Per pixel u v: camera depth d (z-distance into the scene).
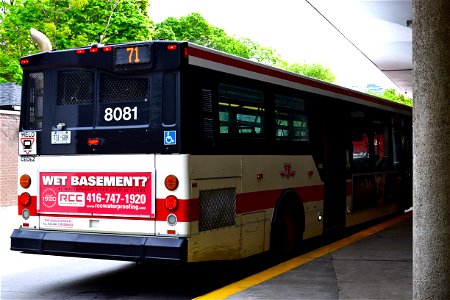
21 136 8.28
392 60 32.34
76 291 8.15
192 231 7.39
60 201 8.01
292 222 10.05
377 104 14.68
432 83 5.04
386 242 10.77
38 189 8.15
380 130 14.90
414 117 5.18
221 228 7.98
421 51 5.08
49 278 9.09
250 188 8.70
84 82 7.99
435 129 5.04
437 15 5.01
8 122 23.44
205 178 7.68
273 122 9.48
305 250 11.54
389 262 8.89
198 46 7.70
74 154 7.95
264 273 8.39
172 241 7.31
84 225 7.84
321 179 11.18
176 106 7.44
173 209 7.35
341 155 12.30
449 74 5.01
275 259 9.75
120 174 7.66
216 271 9.63
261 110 9.14
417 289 5.18
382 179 14.87
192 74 7.58
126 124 7.70
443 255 5.06
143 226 7.51
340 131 12.27
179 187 7.37
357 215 13.16
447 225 5.05
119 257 7.52
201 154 7.63
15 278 9.09
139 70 7.63
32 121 8.30
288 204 9.84
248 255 8.64
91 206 7.81
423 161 5.10
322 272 8.26
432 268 5.09
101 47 7.86
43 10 33.62
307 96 10.80
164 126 7.48
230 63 8.36
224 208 8.06
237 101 8.49
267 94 9.35
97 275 9.30
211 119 7.86
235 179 8.33
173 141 7.42
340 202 12.24
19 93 28.22
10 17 33.75
